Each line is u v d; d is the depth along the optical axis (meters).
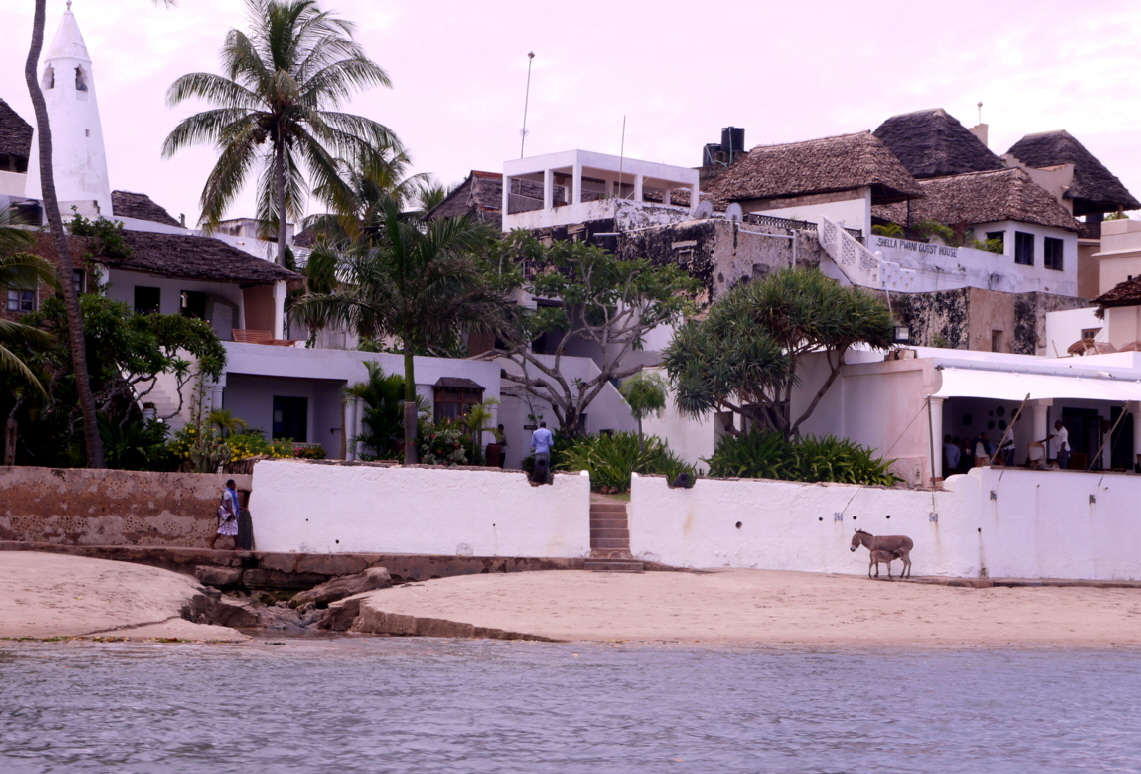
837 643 20.05
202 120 41.88
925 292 53.06
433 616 21.27
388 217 35.34
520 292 45.72
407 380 35.34
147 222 50.22
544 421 43.41
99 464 28.94
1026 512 31.67
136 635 17.73
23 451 30.81
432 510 27.45
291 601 25.05
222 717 11.43
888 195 59.91
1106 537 32.81
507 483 28.06
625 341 42.84
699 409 35.09
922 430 34.75
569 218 56.16
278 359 36.84
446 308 35.34
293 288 44.16
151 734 10.56
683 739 11.09
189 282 42.00
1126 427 40.28
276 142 43.09
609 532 29.52
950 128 75.31
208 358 33.12
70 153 49.38
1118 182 74.62
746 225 51.72
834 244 53.94
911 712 12.85
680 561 28.78
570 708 12.53
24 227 39.22
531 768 9.73
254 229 61.81
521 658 16.81
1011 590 28.38
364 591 25.03
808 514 29.80
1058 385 35.03
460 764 9.80
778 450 34.44
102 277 38.88
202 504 26.12
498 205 65.75
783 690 14.20
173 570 24.84
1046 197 65.06
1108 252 58.38
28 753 9.70
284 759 9.80
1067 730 12.00
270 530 26.36
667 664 16.44
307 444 37.75
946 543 30.69
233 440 31.77
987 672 16.50
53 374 31.50
